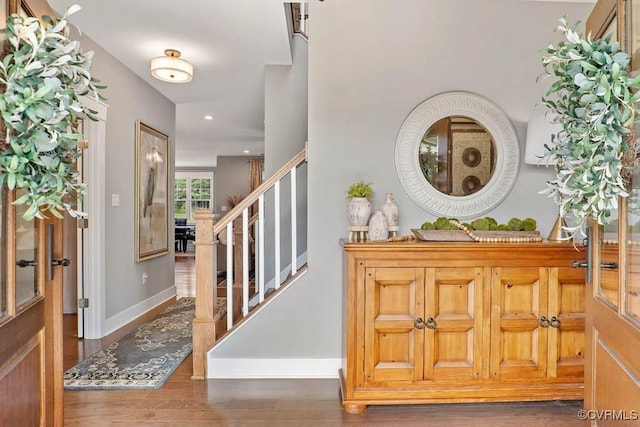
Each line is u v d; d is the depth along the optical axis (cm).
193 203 1178
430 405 211
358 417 198
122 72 356
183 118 572
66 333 332
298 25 370
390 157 251
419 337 203
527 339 206
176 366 261
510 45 253
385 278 203
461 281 204
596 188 107
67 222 397
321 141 249
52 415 158
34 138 99
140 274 392
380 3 249
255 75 389
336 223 250
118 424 191
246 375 245
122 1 249
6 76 96
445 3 251
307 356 248
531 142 227
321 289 248
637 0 109
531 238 213
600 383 128
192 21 277
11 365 120
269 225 370
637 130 105
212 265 247
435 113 250
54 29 104
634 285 111
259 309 247
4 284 118
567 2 252
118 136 352
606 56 99
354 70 249
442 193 251
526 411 204
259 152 938
